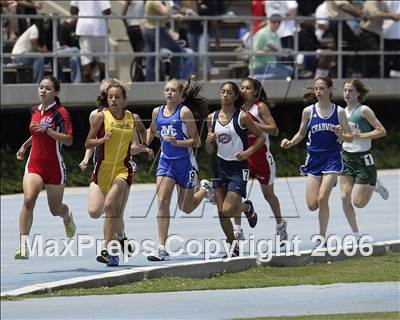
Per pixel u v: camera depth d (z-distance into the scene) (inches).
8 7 2851.9
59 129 1641.2
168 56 2866.6
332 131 1722.4
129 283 1589.6
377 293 1482.5
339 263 1728.6
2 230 2116.1
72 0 2807.6
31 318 1342.3
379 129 1765.5
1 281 1608.0
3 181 2701.8
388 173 3034.0
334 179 1740.9
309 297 1461.6
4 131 2815.0
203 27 2940.5
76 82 2785.4
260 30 2977.4
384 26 3142.2
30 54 2694.4
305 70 3046.3
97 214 1647.4
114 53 2797.7
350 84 1772.9
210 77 2987.2
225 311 1373.0
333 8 3068.4
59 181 1665.8
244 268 1681.8
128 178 1651.1
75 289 1551.4
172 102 1663.4
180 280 1605.6
